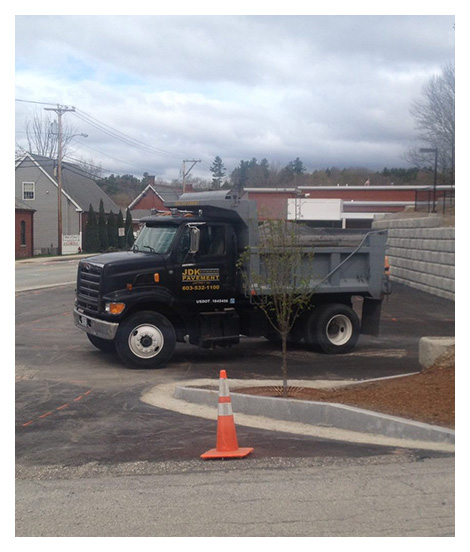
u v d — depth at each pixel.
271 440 7.42
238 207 12.50
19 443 7.49
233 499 5.60
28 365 12.12
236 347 14.41
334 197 43.75
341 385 9.80
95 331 12.04
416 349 13.97
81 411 8.95
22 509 5.52
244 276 11.05
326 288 13.27
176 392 9.80
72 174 71.75
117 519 5.27
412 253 25.61
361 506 5.38
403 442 7.21
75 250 61.50
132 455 7.00
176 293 12.22
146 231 12.91
